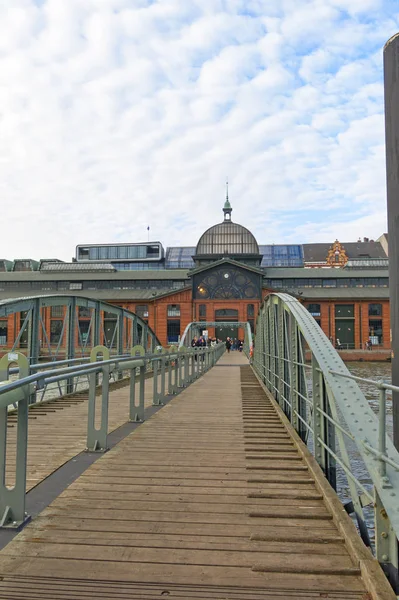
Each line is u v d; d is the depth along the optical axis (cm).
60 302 1299
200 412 938
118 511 407
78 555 327
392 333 495
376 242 9625
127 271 6531
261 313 1709
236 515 403
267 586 290
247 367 2692
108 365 636
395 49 502
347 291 5969
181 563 318
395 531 275
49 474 505
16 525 368
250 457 587
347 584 293
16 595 277
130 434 716
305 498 445
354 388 436
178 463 557
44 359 3941
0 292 6312
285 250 7938
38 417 876
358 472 1031
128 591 283
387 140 510
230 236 6706
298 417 727
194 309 5800
